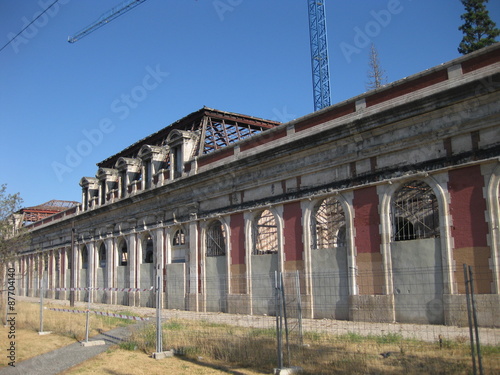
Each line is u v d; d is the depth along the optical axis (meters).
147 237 36.56
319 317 21.19
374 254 19.38
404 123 18.64
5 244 33.81
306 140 21.88
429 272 17.69
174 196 32.00
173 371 12.14
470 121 16.75
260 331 17.16
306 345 14.07
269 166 24.39
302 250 22.25
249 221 25.53
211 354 13.68
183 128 37.50
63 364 13.72
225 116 36.25
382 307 18.77
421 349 12.88
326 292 21.06
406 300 18.22
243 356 13.05
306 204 22.31
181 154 31.98
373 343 14.06
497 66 16.23
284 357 12.59
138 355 14.46
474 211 16.61
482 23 41.06
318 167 21.86
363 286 19.62
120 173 39.88
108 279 39.56
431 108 17.55
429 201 21.53
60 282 49.53
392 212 19.28
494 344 13.13
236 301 25.53
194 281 29.14
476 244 16.45
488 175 16.34
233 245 26.48
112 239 39.81
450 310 16.75
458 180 17.14
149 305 33.75
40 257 55.69
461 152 17.06
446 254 17.17
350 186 20.45
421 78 18.41
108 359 14.02
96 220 42.75
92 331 20.12
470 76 16.88
